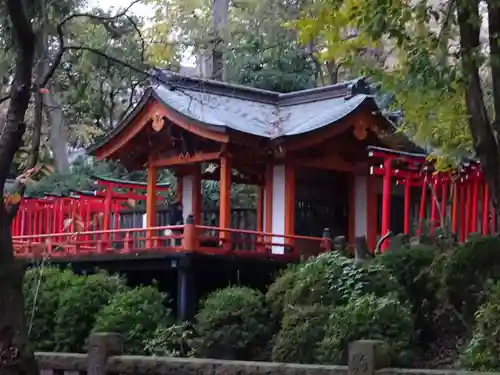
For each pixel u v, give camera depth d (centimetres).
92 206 2027
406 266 1240
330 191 1734
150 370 704
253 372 648
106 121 1830
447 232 1470
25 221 2105
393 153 1509
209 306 1221
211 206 2155
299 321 1085
